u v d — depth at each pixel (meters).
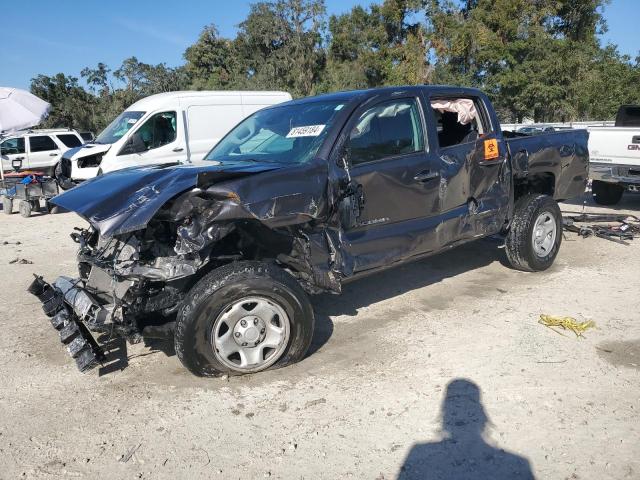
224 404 3.41
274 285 3.57
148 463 2.87
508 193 5.34
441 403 3.32
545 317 4.54
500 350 4.01
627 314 4.62
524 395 3.37
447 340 4.22
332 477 2.71
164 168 3.99
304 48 43.66
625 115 10.49
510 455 2.82
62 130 19.73
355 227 4.09
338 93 4.76
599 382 3.50
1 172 14.55
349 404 3.35
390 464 2.79
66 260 7.48
